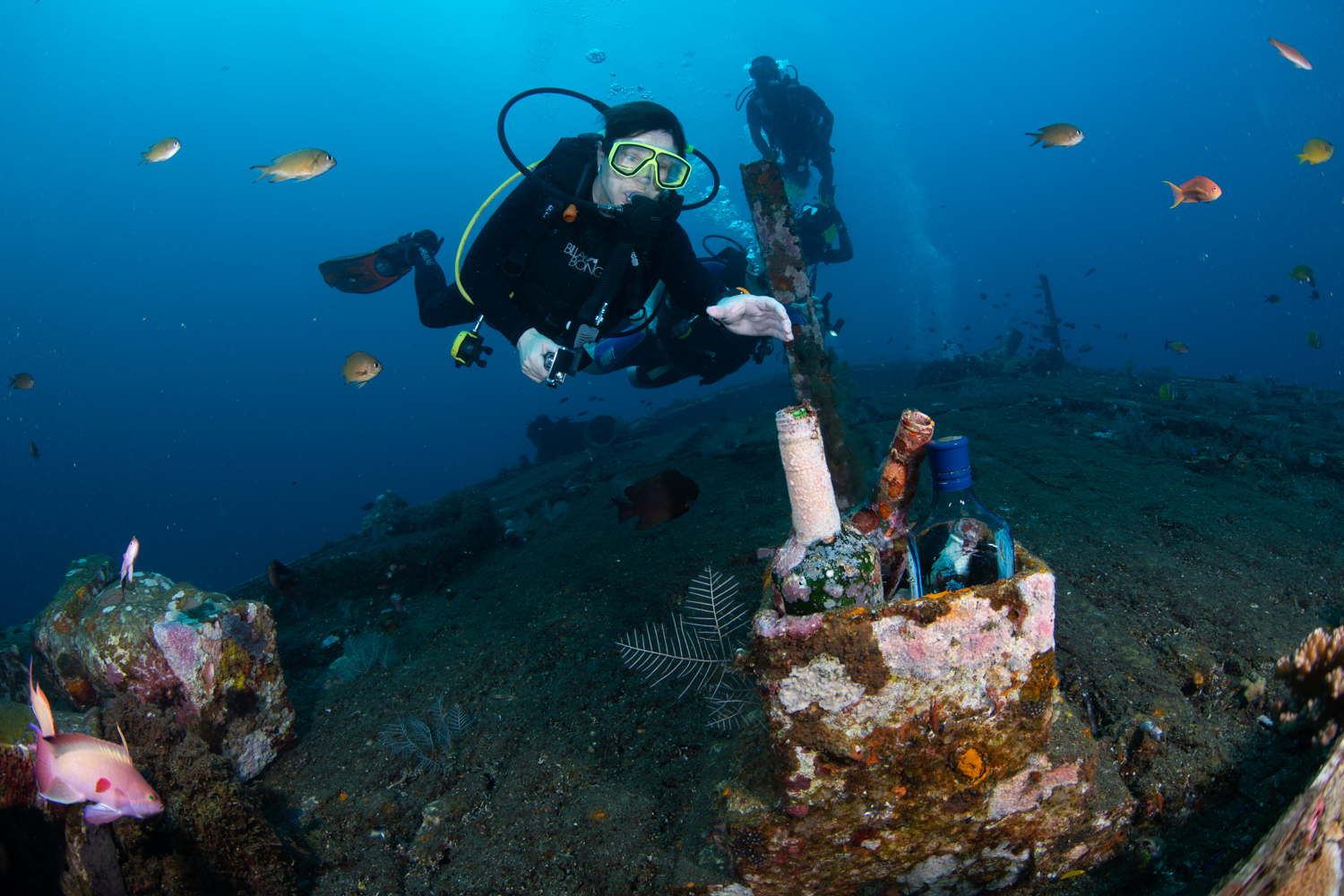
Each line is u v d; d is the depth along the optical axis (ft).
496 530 16.46
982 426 19.21
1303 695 4.21
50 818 5.05
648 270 8.70
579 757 7.61
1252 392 25.43
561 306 8.48
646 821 6.45
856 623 4.26
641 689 8.61
